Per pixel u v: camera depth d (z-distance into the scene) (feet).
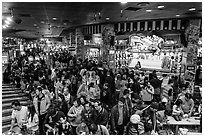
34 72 27.45
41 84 19.94
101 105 13.19
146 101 19.88
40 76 25.64
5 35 66.85
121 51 35.40
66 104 15.66
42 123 14.79
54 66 41.70
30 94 20.06
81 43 44.88
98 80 24.66
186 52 30.04
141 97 19.81
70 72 26.22
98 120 12.94
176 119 15.35
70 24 37.91
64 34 62.80
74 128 14.11
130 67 34.73
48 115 13.66
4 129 17.08
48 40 78.18
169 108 16.57
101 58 38.81
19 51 65.46
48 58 56.85
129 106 14.62
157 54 33.14
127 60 35.27
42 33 61.21
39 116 15.35
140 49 34.47
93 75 25.04
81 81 23.47
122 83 21.48
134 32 34.53
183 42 30.63
